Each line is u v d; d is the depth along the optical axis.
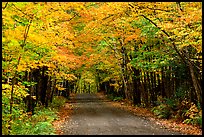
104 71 41.50
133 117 20.92
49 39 14.59
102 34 22.16
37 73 22.23
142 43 23.19
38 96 23.02
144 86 29.06
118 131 14.64
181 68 20.92
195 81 16.36
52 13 12.80
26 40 12.95
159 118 19.81
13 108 14.30
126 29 19.52
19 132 12.45
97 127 16.06
